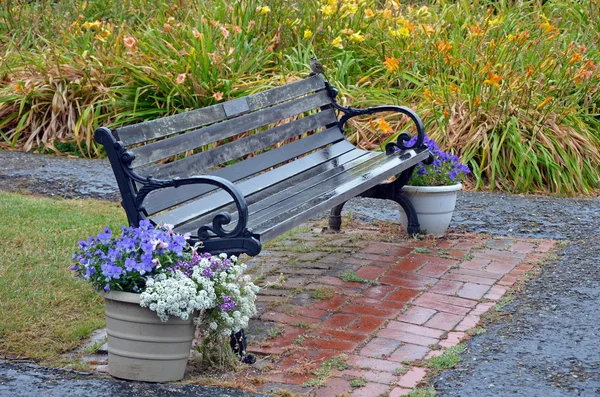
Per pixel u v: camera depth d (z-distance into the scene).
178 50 9.20
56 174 7.63
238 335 3.81
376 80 9.26
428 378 3.65
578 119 8.34
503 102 8.05
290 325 4.26
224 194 4.79
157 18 10.27
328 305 4.56
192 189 4.52
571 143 7.95
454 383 3.57
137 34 9.72
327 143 6.10
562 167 7.86
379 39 9.88
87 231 5.66
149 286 3.39
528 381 3.57
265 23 9.93
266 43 9.74
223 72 9.08
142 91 8.98
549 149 7.96
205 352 3.74
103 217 6.11
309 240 5.94
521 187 7.66
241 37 9.57
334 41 9.20
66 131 8.86
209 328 3.60
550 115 8.20
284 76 8.95
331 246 5.77
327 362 3.80
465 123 8.12
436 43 8.54
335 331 4.20
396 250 5.66
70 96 8.95
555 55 9.15
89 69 9.05
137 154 4.15
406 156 5.78
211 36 9.27
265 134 5.36
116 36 9.68
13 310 4.23
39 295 4.43
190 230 4.19
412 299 4.68
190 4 10.29
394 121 8.47
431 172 6.00
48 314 4.23
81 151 8.52
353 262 5.38
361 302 4.62
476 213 6.74
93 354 3.89
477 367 3.74
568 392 3.46
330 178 5.33
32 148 8.70
